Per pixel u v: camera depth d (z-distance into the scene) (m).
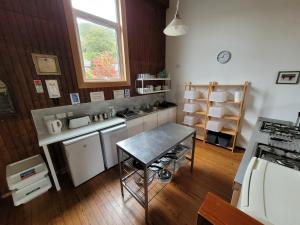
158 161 1.78
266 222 0.58
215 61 2.98
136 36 3.06
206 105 3.29
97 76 2.68
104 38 2.65
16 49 1.76
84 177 2.11
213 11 2.81
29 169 1.79
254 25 2.44
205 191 1.96
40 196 1.91
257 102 2.65
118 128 2.44
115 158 2.50
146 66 3.44
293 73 2.25
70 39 2.14
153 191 1.94
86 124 2.38
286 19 2.18
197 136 3.51
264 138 1.65
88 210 1.71
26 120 1.94
